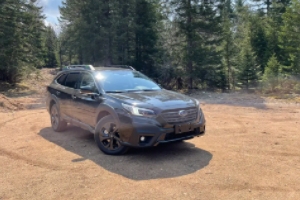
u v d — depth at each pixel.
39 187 4.13
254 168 4.75
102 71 6.63
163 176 4.46
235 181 4.23
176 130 5.08
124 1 23.91
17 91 20.86
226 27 24.17
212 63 21.78
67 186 4.15
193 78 22.23
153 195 3.82
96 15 23.23
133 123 5.03
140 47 25.28
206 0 21.27
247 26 29.56
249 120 9.14
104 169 4.79
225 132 7.41
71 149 5.96
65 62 55.72
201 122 5.51
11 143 6.46
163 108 5.06
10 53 21.84
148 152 5.66
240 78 22.30
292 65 20.30
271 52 26.36
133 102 5.21
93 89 6.14
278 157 5.32
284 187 4.04
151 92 6.01
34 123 8.80
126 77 6.61
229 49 24.11
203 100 15.50
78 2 24.41
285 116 9.89
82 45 23.66
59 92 7.33
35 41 27.84
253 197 3.74
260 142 6.39
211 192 3.88
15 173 4.66
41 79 29.20
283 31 21.48
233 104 13.54
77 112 6.55
